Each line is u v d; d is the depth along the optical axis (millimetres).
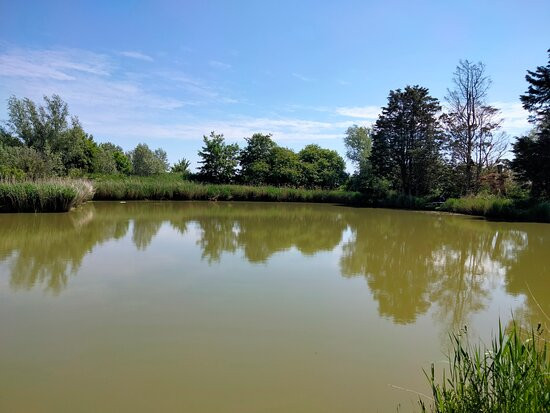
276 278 7855
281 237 13266
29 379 3896
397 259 10078
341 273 8422
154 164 49469
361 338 5027
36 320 5426
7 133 36469
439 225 17438
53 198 18422
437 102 29500
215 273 8133
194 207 25359
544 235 14516
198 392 3701
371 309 6168
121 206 24422
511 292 7332
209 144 37688
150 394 3654
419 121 29672
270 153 38531
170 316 5656
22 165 24734
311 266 9000
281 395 3680
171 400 3562
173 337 4934
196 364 4246
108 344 4699
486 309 6336
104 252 10000
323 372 4129
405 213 23578
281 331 5191
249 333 5105
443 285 7730
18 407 3422
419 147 29094
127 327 5227
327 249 11234
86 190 22828
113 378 3932
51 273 7859
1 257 9172
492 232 15227
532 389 2502
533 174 21953
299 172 36750
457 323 5656
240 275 8016
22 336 4898
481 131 26484
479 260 10148
